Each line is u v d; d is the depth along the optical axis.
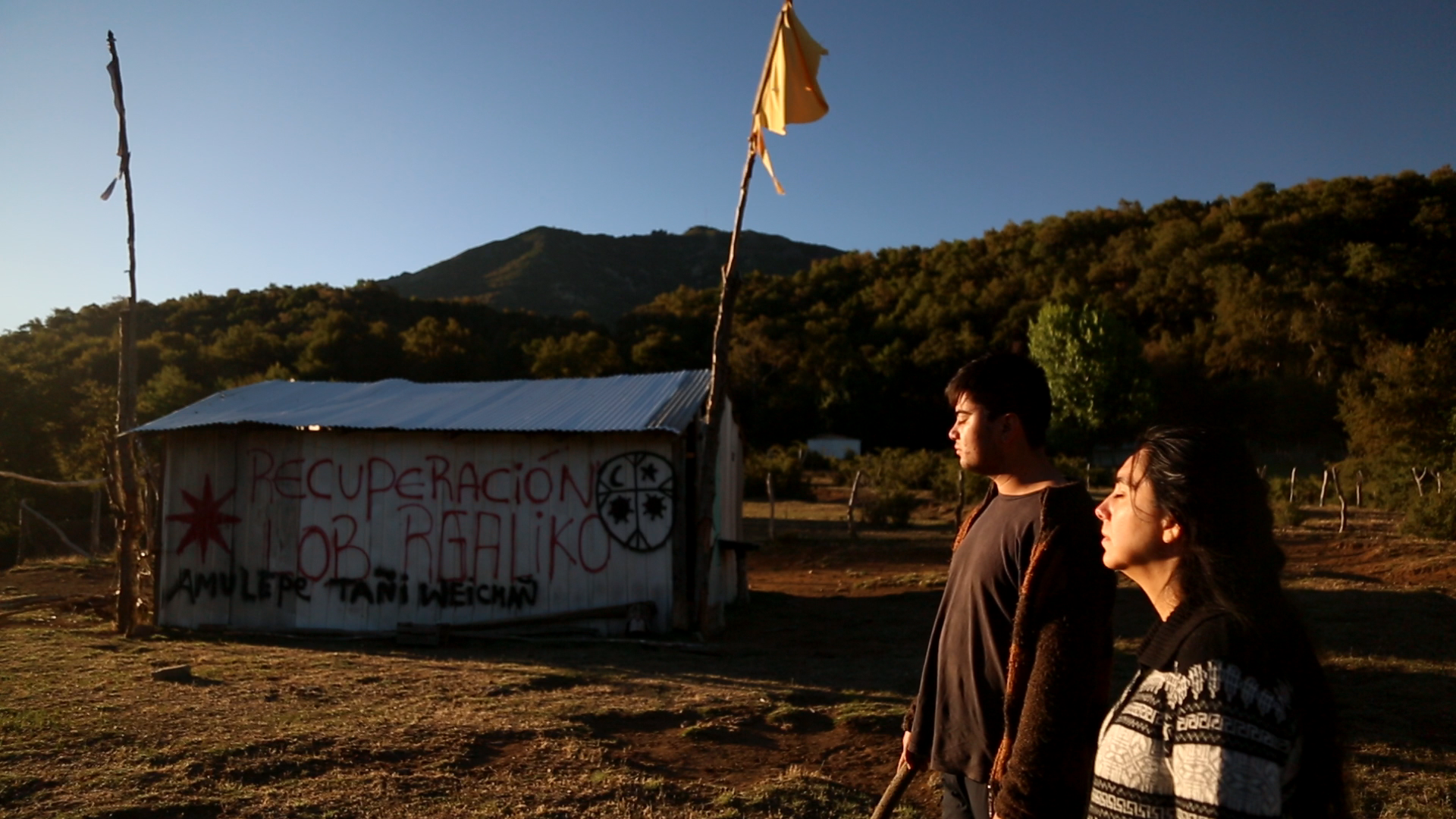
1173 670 1.51
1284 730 1.40
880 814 2.63
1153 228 92.69
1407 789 4.81
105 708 6.15
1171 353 63.69
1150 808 1.48
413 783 4.84
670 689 7.13
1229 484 1.58
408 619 10.47
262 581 10.79
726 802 4.64
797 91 8.09
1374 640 8.60
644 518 10.22
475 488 10.55
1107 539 1.81
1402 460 23.89
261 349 57.84
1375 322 63.31
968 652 2.30
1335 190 83.19
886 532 21.31
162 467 11.27
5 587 13.56
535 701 6.58
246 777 4.86
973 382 2.43
